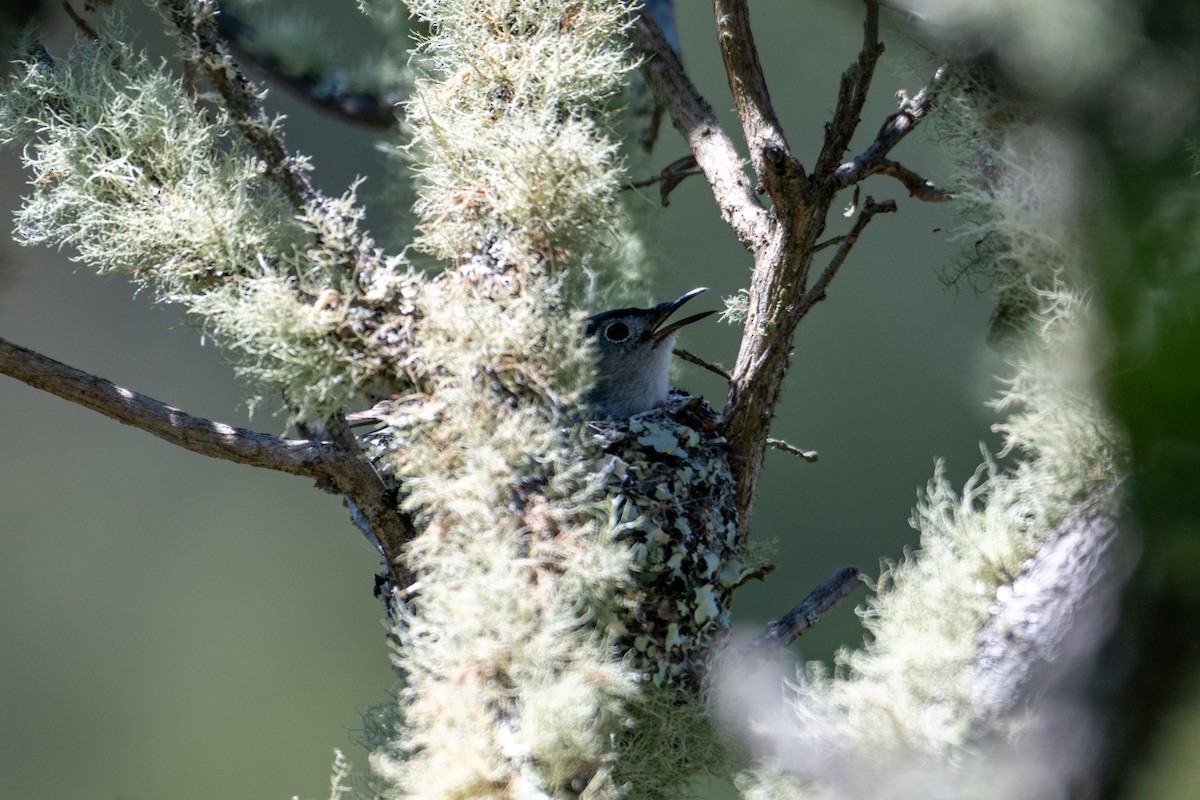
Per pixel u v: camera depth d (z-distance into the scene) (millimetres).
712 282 4473
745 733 4098
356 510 4125
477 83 4125
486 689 4074
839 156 4109
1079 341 1975
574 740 4070
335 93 4258
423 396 4098
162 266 4105
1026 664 4070
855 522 4750
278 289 4094
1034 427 4078
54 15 4145
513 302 4098
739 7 4117
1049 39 1889
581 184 4109
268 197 4109
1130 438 1648
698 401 4164
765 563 4141
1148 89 1788
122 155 4109
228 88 4109
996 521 4086
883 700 4078
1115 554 2047
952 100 4074
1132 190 1744
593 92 4125
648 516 4125
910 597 4090
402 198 4215
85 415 5371
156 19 4164
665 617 4117
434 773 4066
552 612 4078
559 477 4086
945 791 4066
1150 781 1858
